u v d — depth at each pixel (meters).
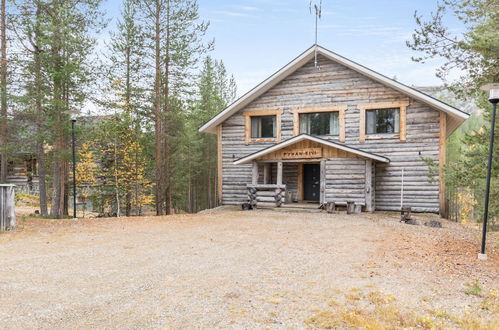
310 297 5.07
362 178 16.23
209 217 14.76
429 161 10.62
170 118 22.95
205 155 38.66
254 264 6.95
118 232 10.73
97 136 21.70
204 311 4.54
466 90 11.23
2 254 7.66
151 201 24.83
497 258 7.79
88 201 29.05
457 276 6.22
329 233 10.66
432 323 4.15
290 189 20.00
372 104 17.75
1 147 17.45
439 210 16.41
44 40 16.41
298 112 19.17
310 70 19.05
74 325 4.12
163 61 22.44
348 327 4.08
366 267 6.72
